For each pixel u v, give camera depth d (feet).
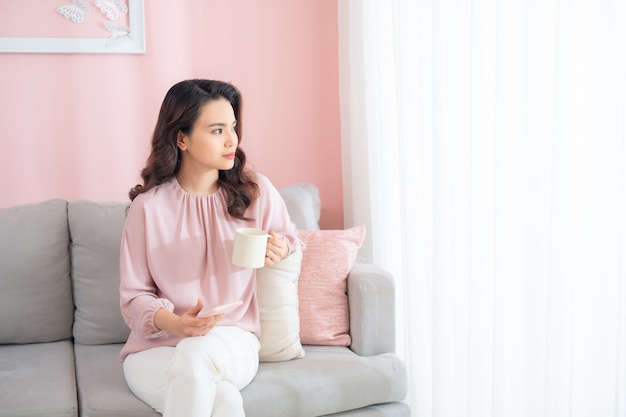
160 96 9.77
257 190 7.26
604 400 6.10
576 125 6.14
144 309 6.56
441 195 7.55
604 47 5.86
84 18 9.34
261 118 10.24
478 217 7.02
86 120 9.55
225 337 6.44
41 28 9.22
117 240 8.18
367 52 9.20
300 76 10.30
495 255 6.77
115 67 9.57
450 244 7.59
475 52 6.88
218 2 9.87
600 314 6.07
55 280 8.09
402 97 8.16
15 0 9.10
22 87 9.29
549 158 6.37
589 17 6.01
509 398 6.86
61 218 8.25
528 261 6.51
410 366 8.27
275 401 6.51
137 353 6.75
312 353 7.40
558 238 6.20
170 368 5.95
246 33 10.03
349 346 7.68
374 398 6.95
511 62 6.62
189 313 6.27
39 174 9.48
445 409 7.72
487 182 7.04
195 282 6.91
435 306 7.66
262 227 7.34
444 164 7.54
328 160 10.57
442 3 7.39
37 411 6.33
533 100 6.34
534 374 6.54
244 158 7.27
